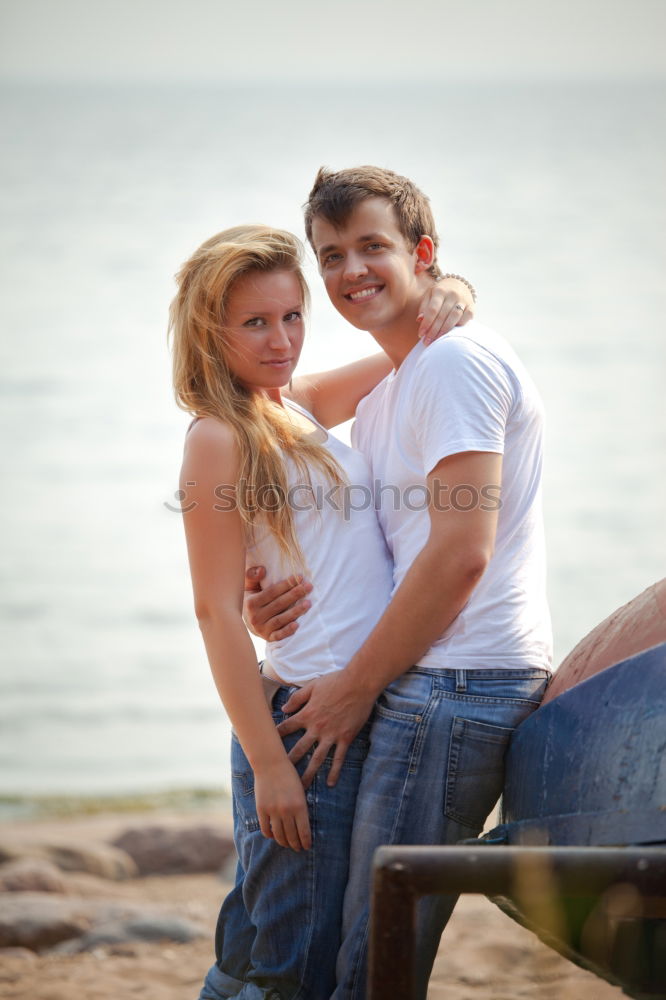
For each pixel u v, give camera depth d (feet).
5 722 99.04
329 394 33.01
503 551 27.20
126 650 119.75
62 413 242.17
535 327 320.50
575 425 213.87
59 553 155.02
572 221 560.20
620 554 141.49
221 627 26.91
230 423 27.58
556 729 24.02
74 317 370.32
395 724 26.18
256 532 28.02
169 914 51.26
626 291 377.30
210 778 85.61
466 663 26.30
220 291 27.78
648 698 22.09
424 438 26.78
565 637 113.91
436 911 25.84
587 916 22.00
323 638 27.53
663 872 18.29
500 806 26.66
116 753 91.35
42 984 41.60
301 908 26.61
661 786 21.21
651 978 21.75
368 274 28.63
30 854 60.85
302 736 26.94
